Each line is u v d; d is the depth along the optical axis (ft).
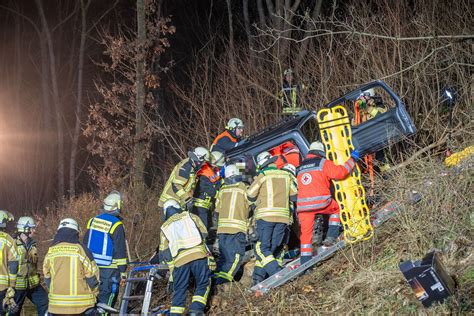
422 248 22.35
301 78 41.42
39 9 74.43
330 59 37.47
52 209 48.67
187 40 71.00
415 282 19.13
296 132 27.27
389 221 24.86
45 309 28.30
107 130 45.29
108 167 46.70
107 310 24.13
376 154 28.58
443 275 19.29
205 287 24.31
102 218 25.76
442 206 22.97
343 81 38.17
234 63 46.70
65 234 23.52
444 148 29.60
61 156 70.13
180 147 45.70
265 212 25.17
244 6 53.47
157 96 57.41
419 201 24.34
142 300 28.68
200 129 45.62
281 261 26.23
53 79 73.00
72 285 23.00
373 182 26.45
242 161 28.04
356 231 23.76
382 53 36.76
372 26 38.27
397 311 19.81
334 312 21.30
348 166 23.93
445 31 37.01
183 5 71.36
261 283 24.58
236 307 24.48
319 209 24.21
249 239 28.30
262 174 25.52
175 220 24.29
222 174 28.99
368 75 35.99
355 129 25.61
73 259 23.13
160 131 45.19
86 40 81.56
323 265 24.73
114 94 47.06
